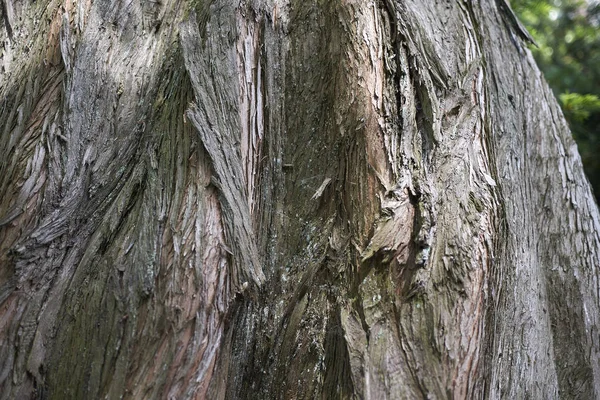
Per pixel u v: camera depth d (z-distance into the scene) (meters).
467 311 1.99
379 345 1.94
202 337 1.94
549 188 3.10
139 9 2.92
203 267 2.00
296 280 2.33
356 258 2.16
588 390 2.63
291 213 2.50
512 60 3.32
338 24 2.61
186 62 2.44
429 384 1.85
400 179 2.21
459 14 2.84
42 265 2.19
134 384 1.87
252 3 2.68
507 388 2.33
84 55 2.67
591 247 3.02
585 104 4.88
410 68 2.50
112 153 2.50
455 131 2.41
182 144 2.28
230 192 2.18
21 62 2.81
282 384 2.17
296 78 2.71
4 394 1.95
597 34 6.82
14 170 2.40
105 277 2.05
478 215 2.19
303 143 2.59
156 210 2.13
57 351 2.01
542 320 2.69
